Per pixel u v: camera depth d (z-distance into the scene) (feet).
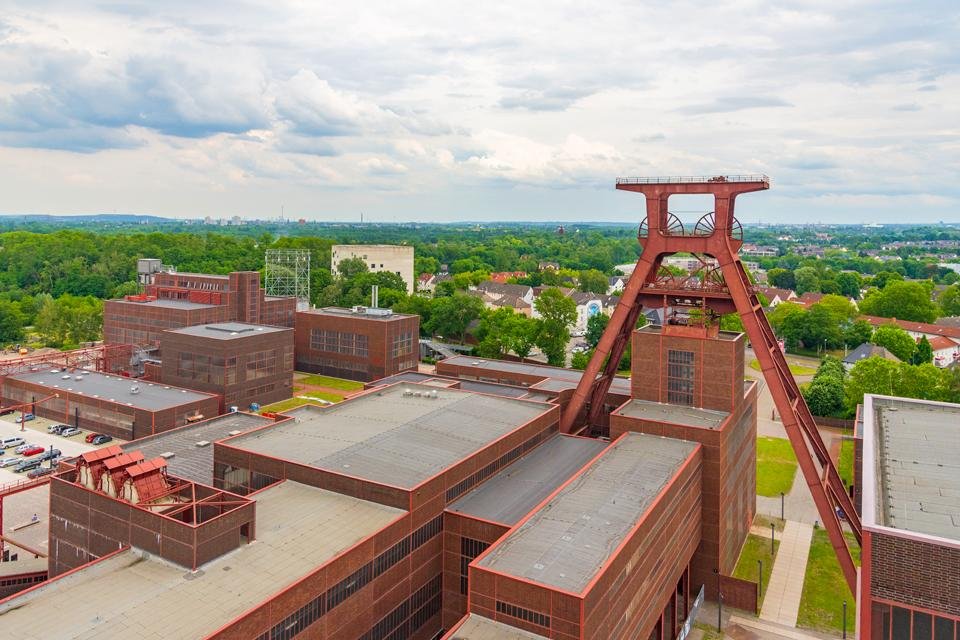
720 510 223.92
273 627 139.95
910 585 131.23
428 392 282.15
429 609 192.75
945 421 209.77
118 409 346.33
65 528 183.32
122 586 147.23
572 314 518.78
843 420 400.88
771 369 227.81
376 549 168.55
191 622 133.80
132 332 490.49
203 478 222.89
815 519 280.92
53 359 465.06
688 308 264.72
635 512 179.11
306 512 180.86
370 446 216.74
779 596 222.89
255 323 504.02
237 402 398.62
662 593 187.73
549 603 141.69
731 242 240.53
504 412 261.65
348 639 161.38
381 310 504.43
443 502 195.52
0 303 625.00
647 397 259.39
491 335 548.72
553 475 224.74
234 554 159.33
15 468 307.99
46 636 128.98
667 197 246.27
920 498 153.89
